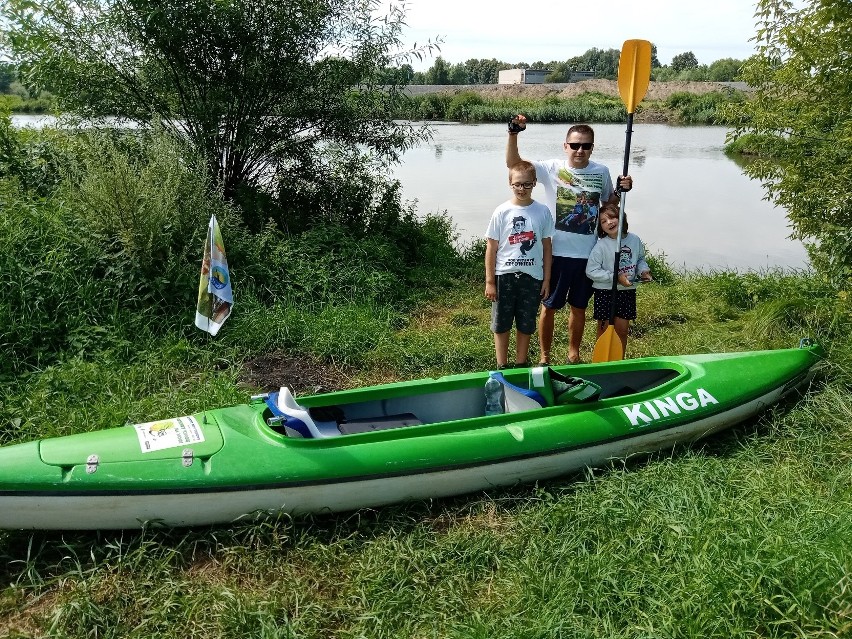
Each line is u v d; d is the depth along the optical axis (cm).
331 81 962
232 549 384
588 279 606
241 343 679
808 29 667
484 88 6594
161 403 530
